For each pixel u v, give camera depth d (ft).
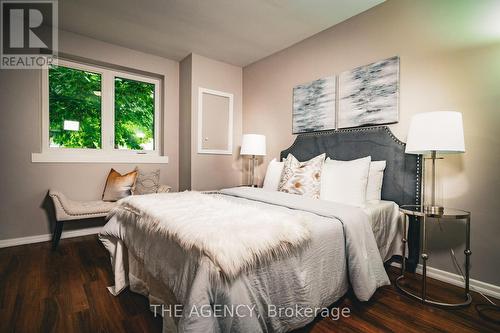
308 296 4.02
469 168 6.11
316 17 8.66
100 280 6.25
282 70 11.15
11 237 8.91
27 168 9.16
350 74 8.49
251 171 12.89
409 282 6.27
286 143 11.02
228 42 10.56
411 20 7.10
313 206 5.76
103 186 10.69
